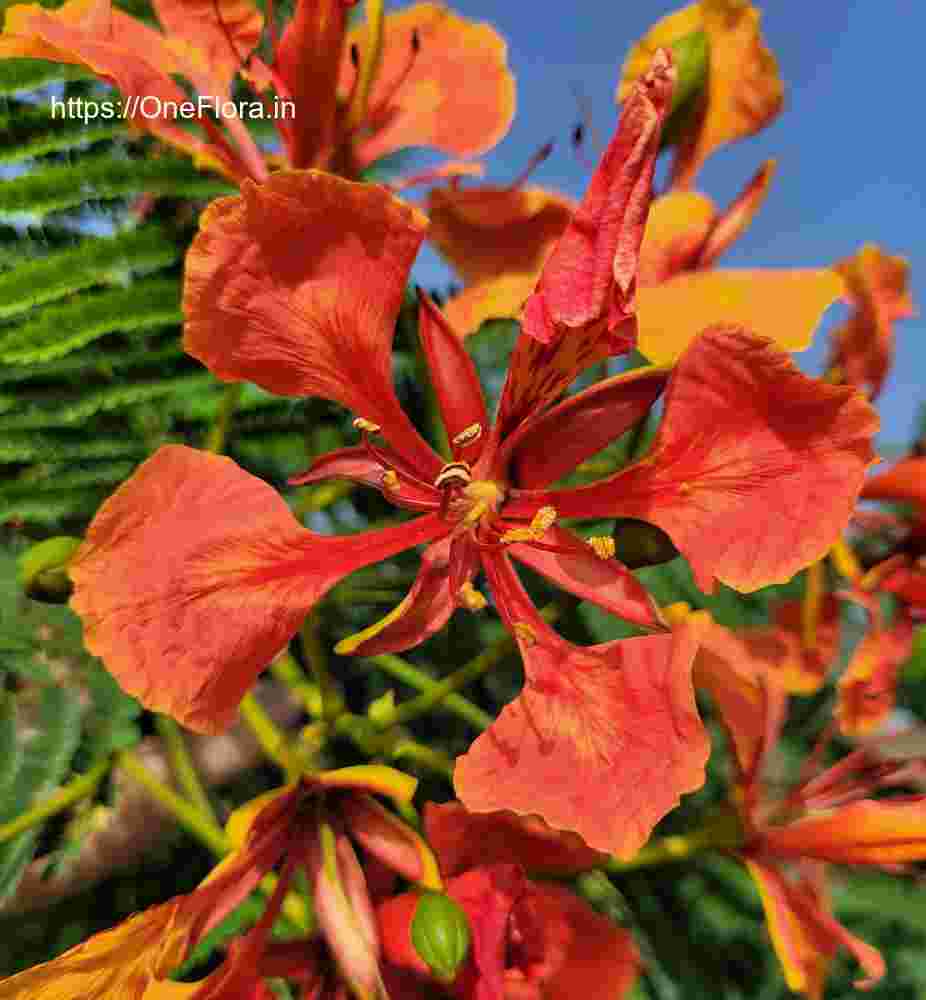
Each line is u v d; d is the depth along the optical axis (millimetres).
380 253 127
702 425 128
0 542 167
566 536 147
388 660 198
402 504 148
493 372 225
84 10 171
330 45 176
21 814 151
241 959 132
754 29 200
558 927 147
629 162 122
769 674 187
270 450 199
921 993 208
